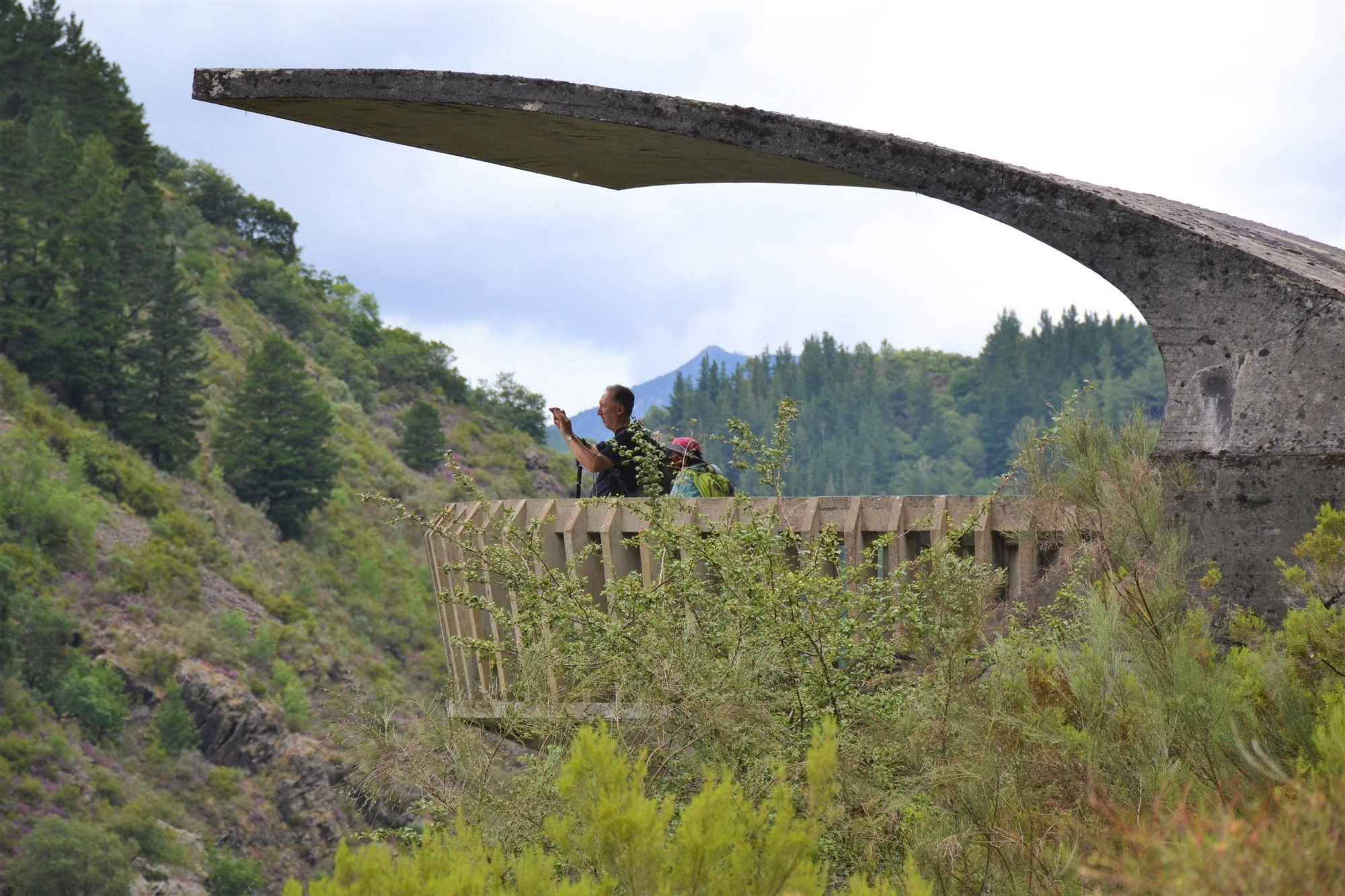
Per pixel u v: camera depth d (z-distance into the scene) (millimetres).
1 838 48062
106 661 61375
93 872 48031
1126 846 1879
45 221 90500
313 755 63875
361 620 82875
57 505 67250
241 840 57625
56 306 87375
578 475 5152
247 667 66750
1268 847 1443
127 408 87000
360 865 1750
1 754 52406
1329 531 3158
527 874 1780
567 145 5113
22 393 79750
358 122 5148
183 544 75125
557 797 2574
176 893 51375
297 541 89500
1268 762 2055
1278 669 2562
